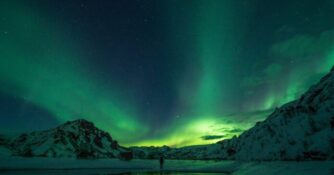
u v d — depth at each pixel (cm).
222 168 4209
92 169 4094
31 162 4822
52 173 3036
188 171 3697
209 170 3875
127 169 4209
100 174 3000
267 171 2298
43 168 4025
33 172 3192
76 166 4662
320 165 2367
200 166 4838
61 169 3975
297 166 2394
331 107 6322
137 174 3050
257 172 2378
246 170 2991
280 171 2108
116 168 4497
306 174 1669
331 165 2295
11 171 3356
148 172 3453
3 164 4244
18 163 4494
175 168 4547
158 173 3234
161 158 4138
